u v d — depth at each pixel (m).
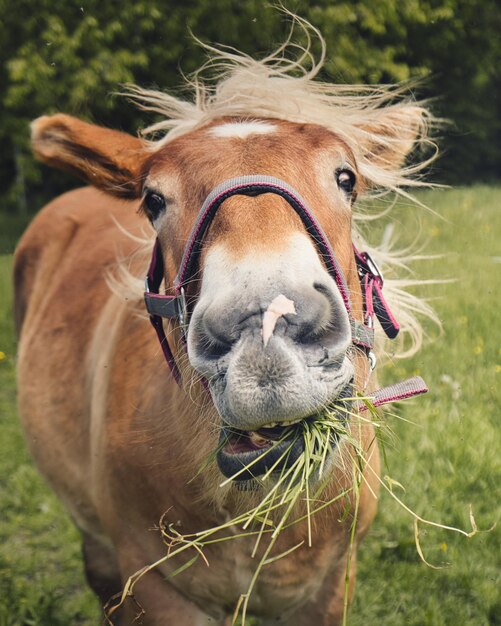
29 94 12.91
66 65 11.70
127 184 2.43
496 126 16.77
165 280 2.08
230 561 2.26
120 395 2.49
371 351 2.27
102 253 3.32
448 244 7.47
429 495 3.81
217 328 1.67
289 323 1.64
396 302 2.67
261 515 2.15
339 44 12.03
